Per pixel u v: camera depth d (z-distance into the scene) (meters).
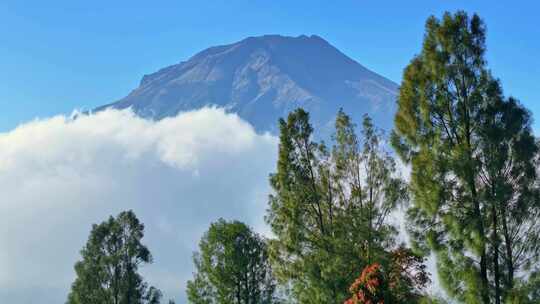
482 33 31.95
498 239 30.06
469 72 31.39
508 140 30.47
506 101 30.98
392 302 28.66
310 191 40.38
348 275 37.34
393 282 35.84
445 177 30.92
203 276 54.47
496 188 30.11
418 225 31.72
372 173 39.66
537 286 28.95
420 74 32.47
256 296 53.06
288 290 41.03
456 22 31.86
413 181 31.44
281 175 40.66
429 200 30.61
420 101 31.97
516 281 30.03
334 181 40.72
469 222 29.84
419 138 31.80
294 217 39.88
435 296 31.91
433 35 32.50
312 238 39.75
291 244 39.88
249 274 53.81
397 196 38.81
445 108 31.64
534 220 30.41
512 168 30.66
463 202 30.58
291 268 40.00
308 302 38.81
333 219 40.38
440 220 31.14
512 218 30.45
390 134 33.12
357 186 39.97
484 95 31.17
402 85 32.94
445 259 30.59
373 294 28.39
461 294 30.33
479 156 30.78
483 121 30.86
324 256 38.12
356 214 39.03
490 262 30.45
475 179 30.92
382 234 38.56
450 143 31.39
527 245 30.39
